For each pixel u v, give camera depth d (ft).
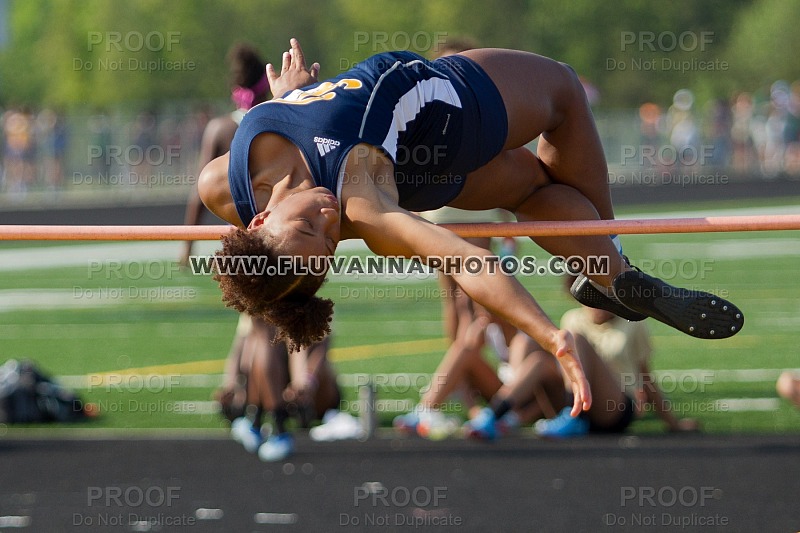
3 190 265.34
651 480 58.23
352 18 374.43
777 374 85.35
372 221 33.27
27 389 74.13
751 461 61.46
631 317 42.68
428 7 367.66
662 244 187.62
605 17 375.25
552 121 39.99
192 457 64.85
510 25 371.35
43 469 62.59
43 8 562.25
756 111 295.69
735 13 407.03
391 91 35.68
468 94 37.17
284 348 66.59
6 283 152.46
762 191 260.42
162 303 132.16
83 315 123.75
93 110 287.07
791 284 135.54
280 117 34.71
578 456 63.41
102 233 41.14
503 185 40.88
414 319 117.29
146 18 372.58
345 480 59.47
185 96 371.35
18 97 518.37
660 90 376.48
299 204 33.30
